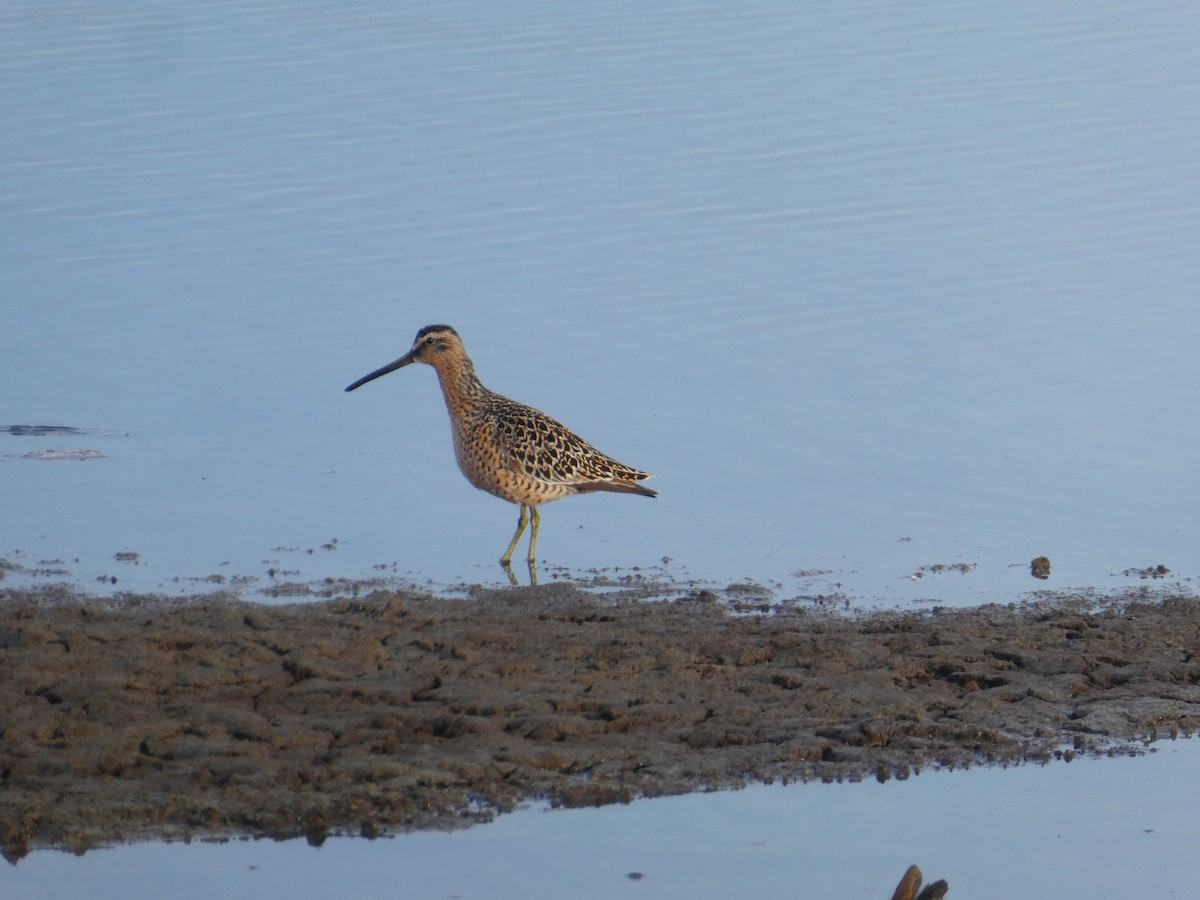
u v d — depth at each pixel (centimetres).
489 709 1249
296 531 1714
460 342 1728
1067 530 1719
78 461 1894
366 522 1748
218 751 1174
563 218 2711
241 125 3083
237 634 1371
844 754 1212
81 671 1289
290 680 1295
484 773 1166
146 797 1120
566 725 1227
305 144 2998
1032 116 3186
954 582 1582
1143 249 2583
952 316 2348
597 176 2888
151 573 1578
